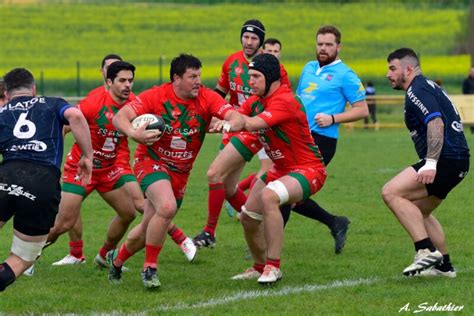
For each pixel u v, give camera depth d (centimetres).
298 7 14100
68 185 1928
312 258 2077
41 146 1516
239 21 13488
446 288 1694
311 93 2280
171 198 1698
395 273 1877
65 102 1562
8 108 1548
